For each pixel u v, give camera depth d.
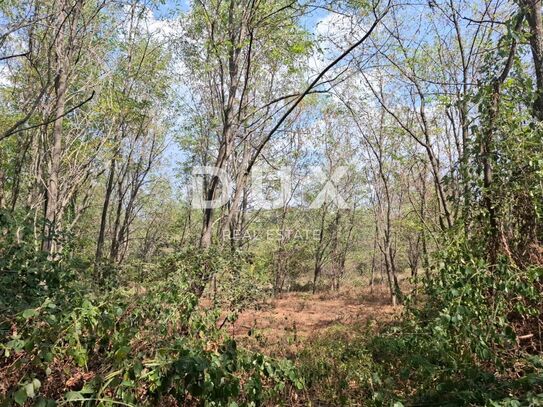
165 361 3.05
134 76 12.43
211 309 5.59
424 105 10.40
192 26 11.50
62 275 5.11
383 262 25.08
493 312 4.36
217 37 8.99
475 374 4.04
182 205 24.45
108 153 12.45
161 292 4.58
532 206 5.23
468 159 5.83
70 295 4.72
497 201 5.32
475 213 5.63
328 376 5.48
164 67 13.70
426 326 4.92
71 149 11.20
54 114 8.71
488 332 4.26
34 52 9.91
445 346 4.33
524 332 4.76
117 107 11.09
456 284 4.58
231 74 8.37
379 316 11.06
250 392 3.46
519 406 3.09
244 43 7.62
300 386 3.86
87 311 3.20
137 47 12.81
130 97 12.74
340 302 17.25
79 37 9.01
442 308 4.84
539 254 5.11
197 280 6.12
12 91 11.59
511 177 5.32
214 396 3.09
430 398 4.08
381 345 5.75
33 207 8.36
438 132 11.16
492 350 4.26
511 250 5.32
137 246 28.97
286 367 3.88
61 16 8.12
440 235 6.89
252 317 11.44
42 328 3.15
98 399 2.67
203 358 3.16
